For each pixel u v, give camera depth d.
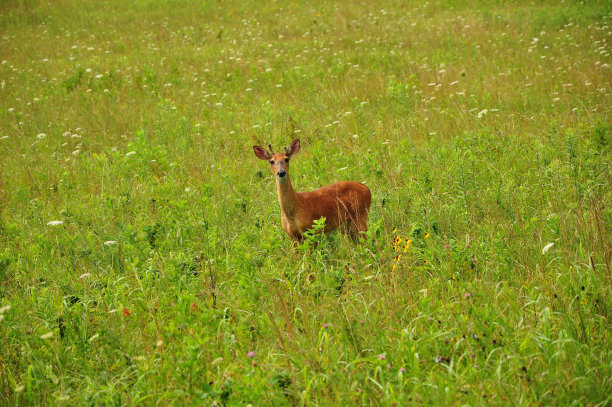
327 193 11.06
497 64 23.95
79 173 17.11
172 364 7.26
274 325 7.32
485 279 8.74
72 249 11.48
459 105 19.34
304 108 20.95
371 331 7.73
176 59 29.45
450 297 8.21
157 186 15.17
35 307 8.99
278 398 6.21
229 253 10.74
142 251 11.00
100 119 21.47
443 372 6.69
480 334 7.09
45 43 34.81
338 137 17.17
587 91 19.19
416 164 14.30
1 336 8.24
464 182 11.60
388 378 6.56
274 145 17.28
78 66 28.75
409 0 38.75
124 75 27.28
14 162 18.64
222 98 22.66
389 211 11.55
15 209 15.07
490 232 10.00
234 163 16.39
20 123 20.91
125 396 6.85
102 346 8.06
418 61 25.56
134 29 37.16
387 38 30.33
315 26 34.41
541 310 7.63
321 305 8.52
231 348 7.61
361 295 8.38
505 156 14.23
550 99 18.86
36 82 27.39
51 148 19.23
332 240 11.24
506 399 6.03
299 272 9.12
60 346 8.02
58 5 43.28
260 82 25.23
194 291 9.16
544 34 27.83
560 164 12.83
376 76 23.77
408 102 19.92
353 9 37.75
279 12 39.16
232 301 8.66
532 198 11.74
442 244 9.92
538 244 9.54
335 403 6.13
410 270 8.99
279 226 11.84
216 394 6.10
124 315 8.07
